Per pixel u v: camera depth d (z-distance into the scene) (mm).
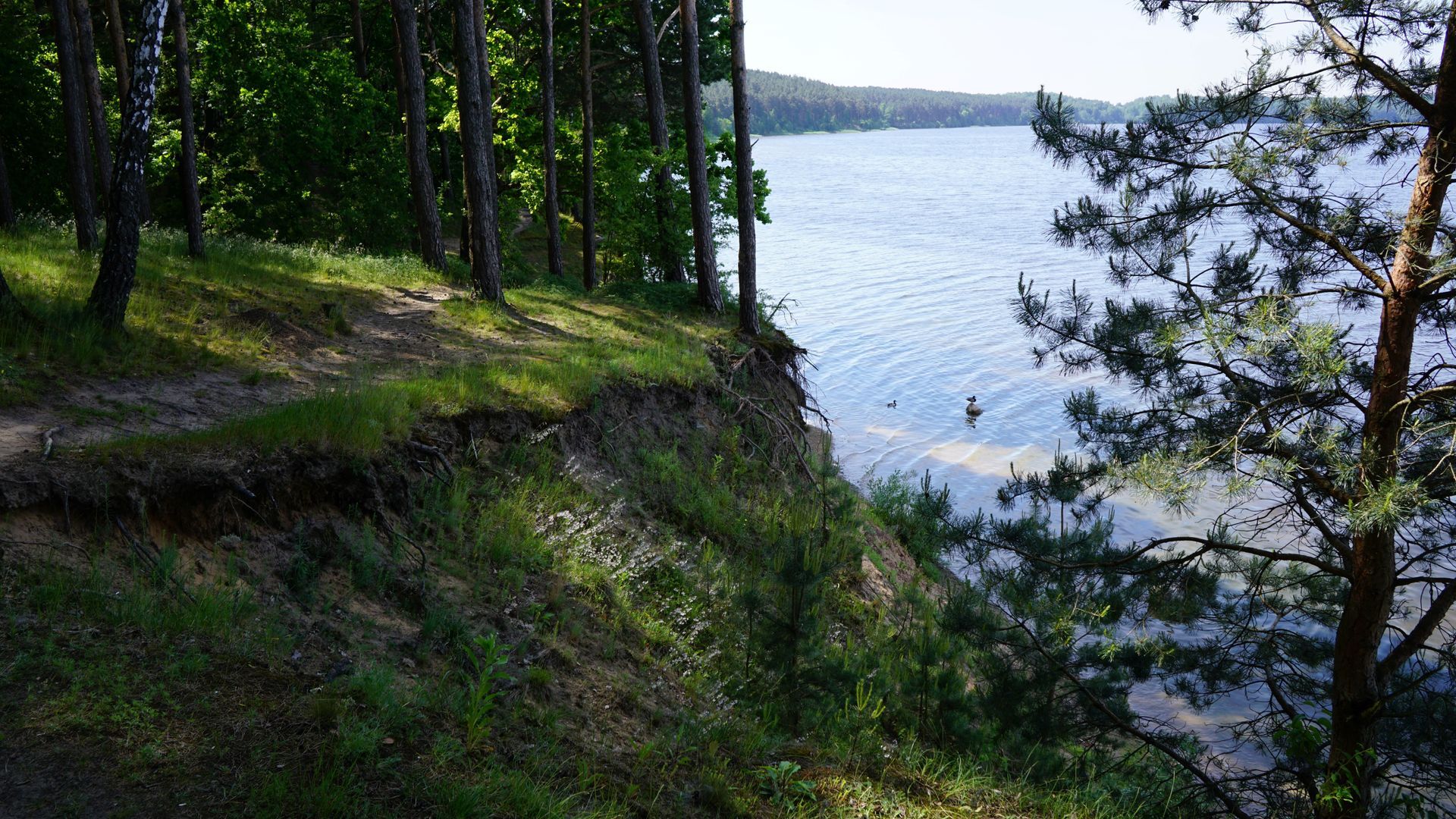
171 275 15500
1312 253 7832
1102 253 8070
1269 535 11297
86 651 5215
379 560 8133
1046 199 132875
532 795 5020
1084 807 7316
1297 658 8602
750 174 20375
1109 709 8594
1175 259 7832
